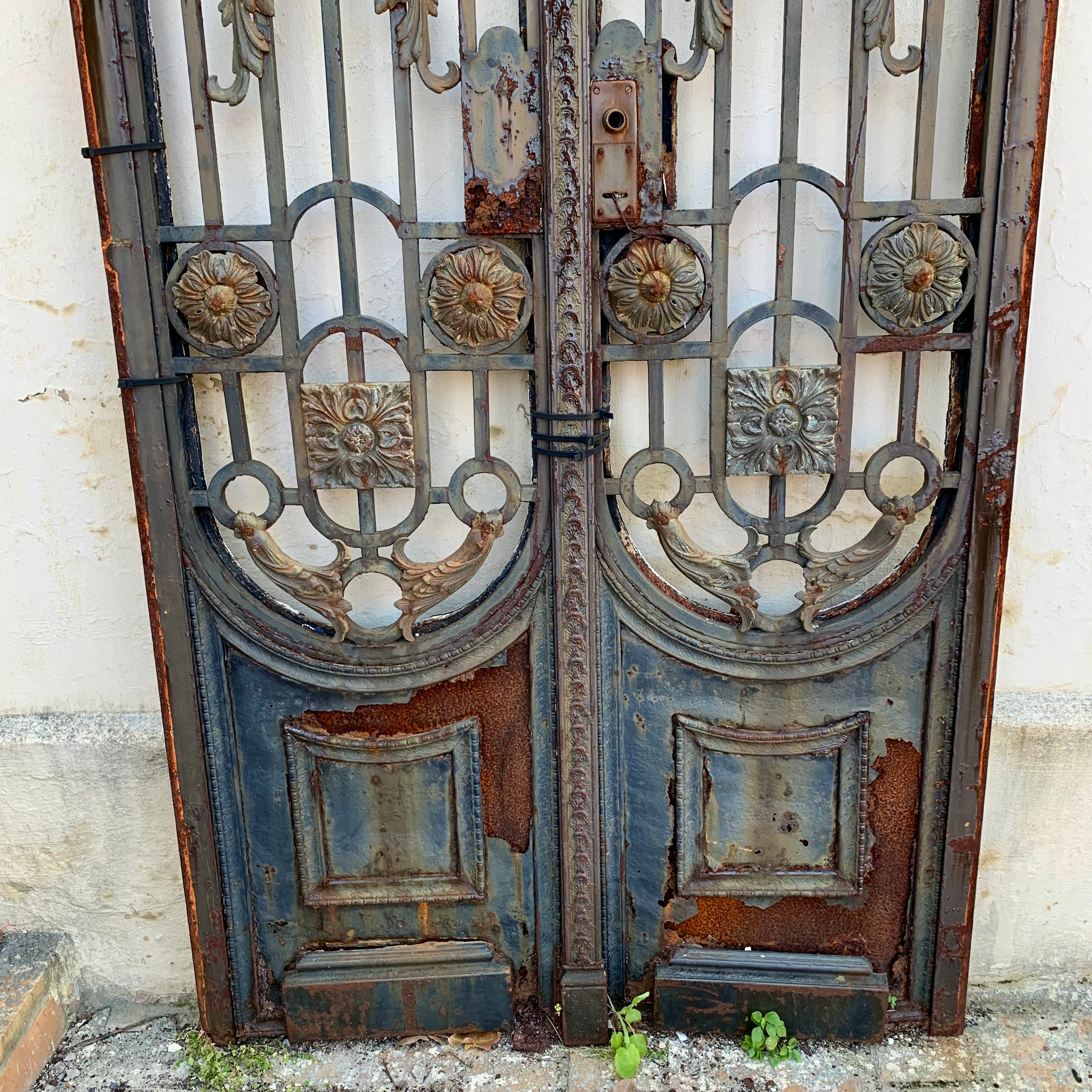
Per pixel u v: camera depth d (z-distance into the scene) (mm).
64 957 2070
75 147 1732
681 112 1712
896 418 1841
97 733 1979
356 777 1919
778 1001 1953
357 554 1930
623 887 1973
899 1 1677
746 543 1910
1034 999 2066
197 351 1718
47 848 2029
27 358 1819
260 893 1973
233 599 1827
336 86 1615
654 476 1882
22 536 1907
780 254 1684
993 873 2027
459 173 1736
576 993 1945
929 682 1845
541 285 1687
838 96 1705
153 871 2047
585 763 1861
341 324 1704
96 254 1776
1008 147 1616
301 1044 2012
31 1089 1911
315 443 1746
